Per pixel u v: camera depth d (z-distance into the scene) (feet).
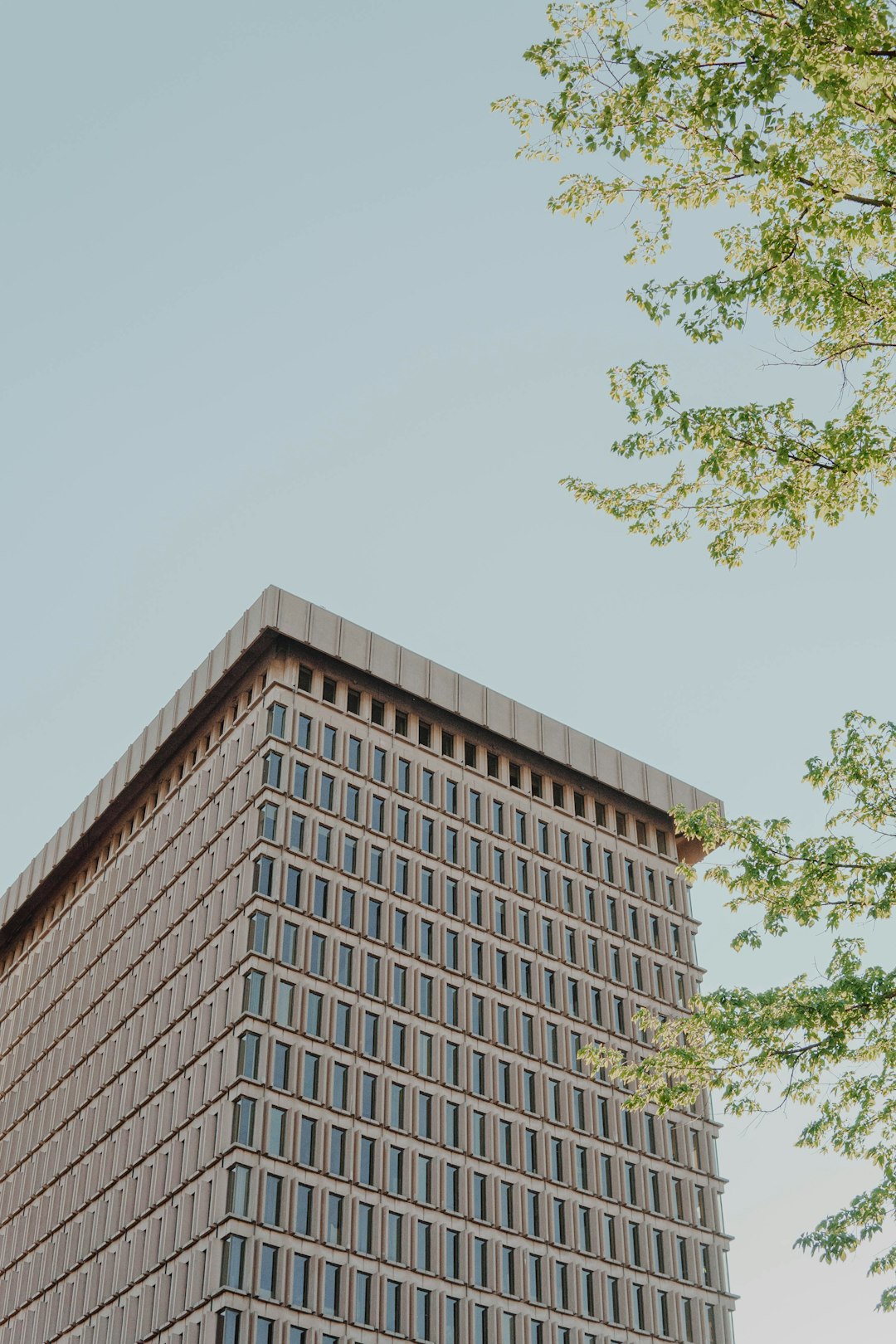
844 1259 77.36
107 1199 253.44
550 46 69.56
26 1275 274.16
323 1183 226.58
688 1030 80.02
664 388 71.05
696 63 65.41
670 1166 279.49
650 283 70.59
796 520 70.23
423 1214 237.25
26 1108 309.63
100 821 317.83
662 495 72.64
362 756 277.03
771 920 77.92
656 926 310.04
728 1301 270.87
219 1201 218.18
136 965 280.72
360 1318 220.84
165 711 304.09
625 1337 252.21
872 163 64.18
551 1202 255.91
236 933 247.91
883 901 74.84
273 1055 233.35
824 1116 77.25
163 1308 220.43
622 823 318.45
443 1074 254.06
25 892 347.97
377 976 255.29
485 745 301.43
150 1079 256.52
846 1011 73.05
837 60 60.80
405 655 293.23
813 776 78.48
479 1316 235.20
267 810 257.14
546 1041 273.75
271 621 275.80
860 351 66.85
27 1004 334.24
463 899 276.62
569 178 73.15
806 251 66.23
